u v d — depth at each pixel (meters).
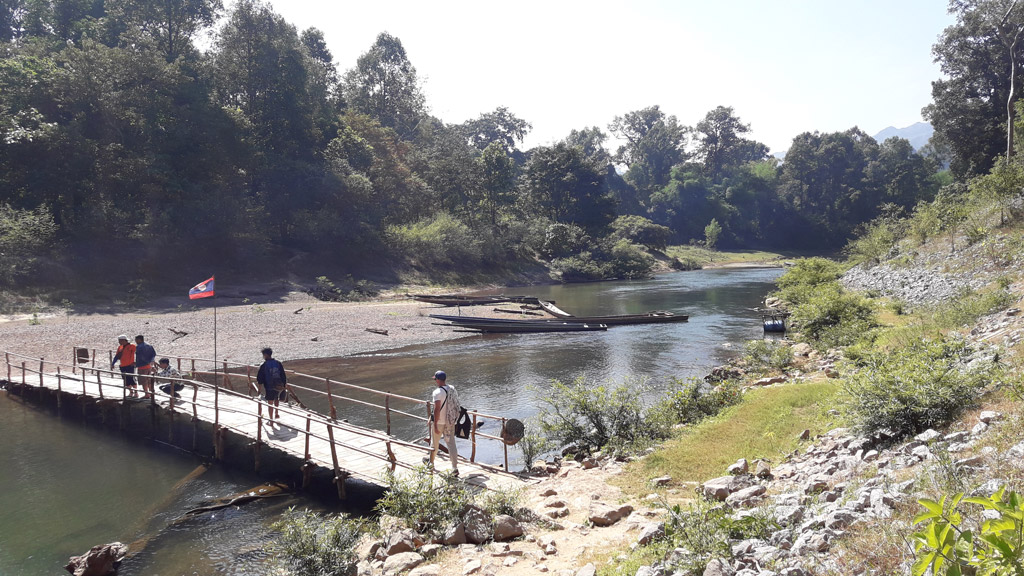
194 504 10.63
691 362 23.19
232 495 11.04
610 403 12.23
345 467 10.69
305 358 25.25
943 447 6.69
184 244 46.47
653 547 6.15
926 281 29.22
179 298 40.78
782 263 102.69
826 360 17.88
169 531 9.52
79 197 43.25
